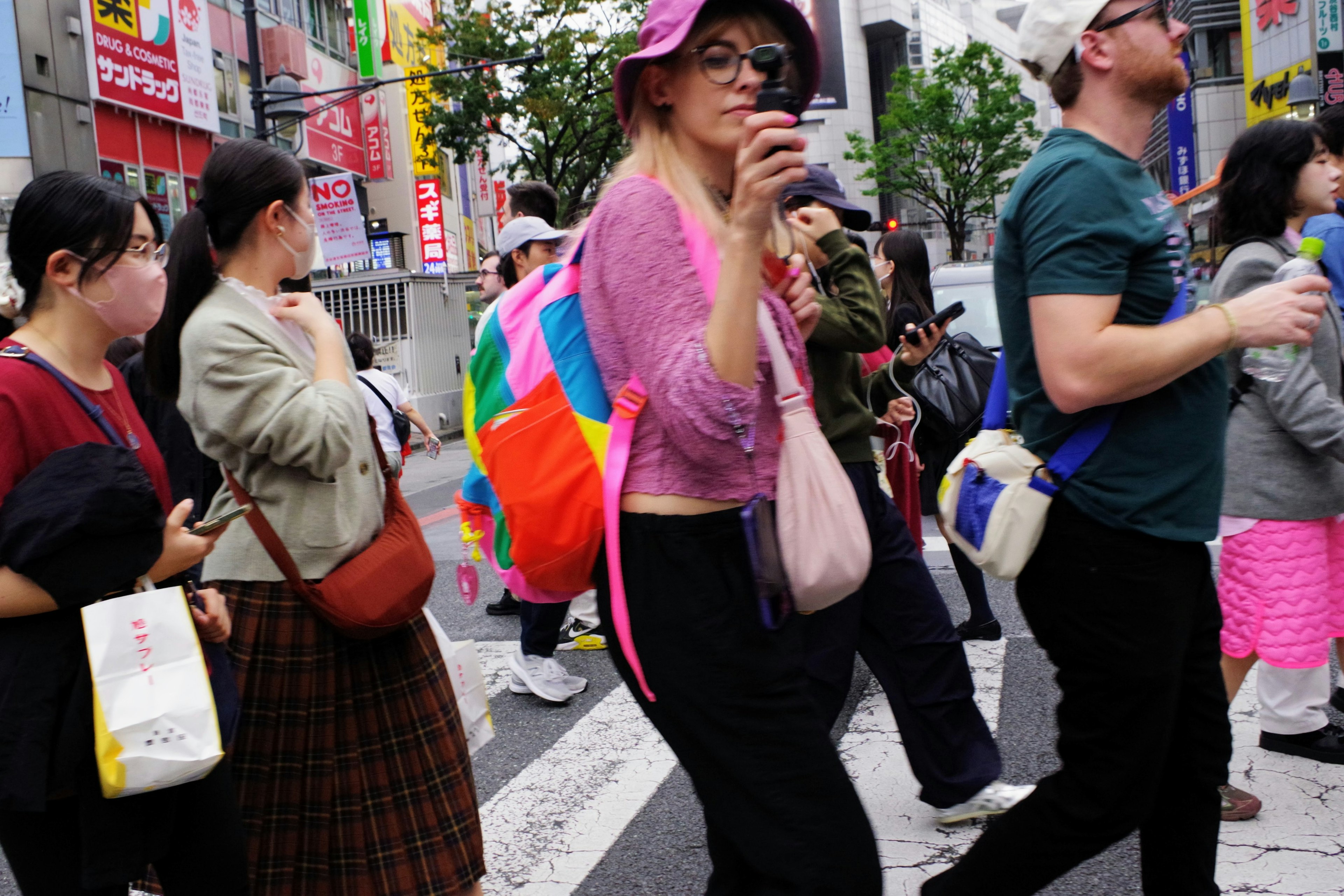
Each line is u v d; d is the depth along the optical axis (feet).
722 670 5.33
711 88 5.65
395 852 7.59
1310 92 64.44
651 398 5.23
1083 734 6.66
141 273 6.40
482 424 6.34
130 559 5.79
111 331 6.50
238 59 74.79
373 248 93.35
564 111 83.51
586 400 5.60
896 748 12.26
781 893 5.29
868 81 254.27
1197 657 6.81
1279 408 9.82
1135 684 6.47
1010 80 130.72
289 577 7.25
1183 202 50.47
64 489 5.63
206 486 10.59
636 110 5.84
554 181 88.69
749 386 5.07
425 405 63.72
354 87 52.90
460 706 8.42
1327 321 10.21
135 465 5.85
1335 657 14.14
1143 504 6.38
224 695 6.44
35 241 6.24
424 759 7.77
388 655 7.70
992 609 17.67
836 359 10.37
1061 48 6.66
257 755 7.41
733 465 5.30
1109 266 6.15
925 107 130.52
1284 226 10.16
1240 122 112.16
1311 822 9.66
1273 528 10.36
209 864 6.40
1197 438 6.46
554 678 14.65
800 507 5.53
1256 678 13.87
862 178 140.15
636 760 12.45
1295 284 6.16
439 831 7.74
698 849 10.09
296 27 85.20
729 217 5.69
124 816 5.84
